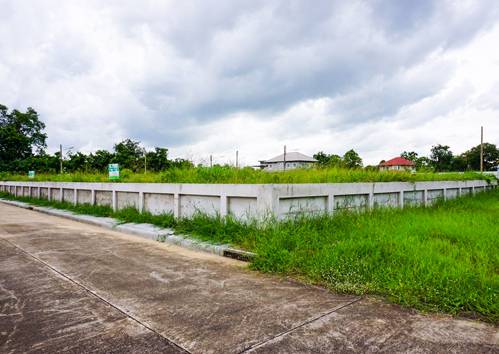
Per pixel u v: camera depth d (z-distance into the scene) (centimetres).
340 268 417
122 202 1055
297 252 494
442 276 365
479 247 502
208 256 570
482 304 322
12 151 4497
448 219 720
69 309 333
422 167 1398
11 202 1712
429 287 348
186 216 804
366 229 618
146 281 425
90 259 544
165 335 276
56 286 405
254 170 993
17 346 257
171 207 859
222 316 314
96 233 809
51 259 541
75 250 613
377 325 292
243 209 671
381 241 510
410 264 420
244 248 572
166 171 1124
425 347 252
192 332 281
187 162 1107
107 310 330
